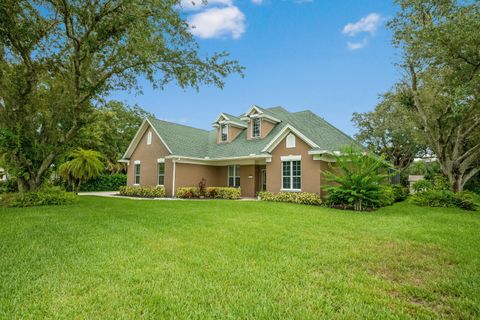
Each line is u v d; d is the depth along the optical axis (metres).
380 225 8.22
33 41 10.21
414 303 3.27
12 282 3.62
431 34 13.09
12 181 15.19
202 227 7.41
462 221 9.22
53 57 11.58
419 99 18.05
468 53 12.81
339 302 3.21
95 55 11.83
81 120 13.12
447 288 3.66
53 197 12.69
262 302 3.16
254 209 11.41
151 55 10.62
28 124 12.71
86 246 5.39
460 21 12.13
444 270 4.38
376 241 6.16
